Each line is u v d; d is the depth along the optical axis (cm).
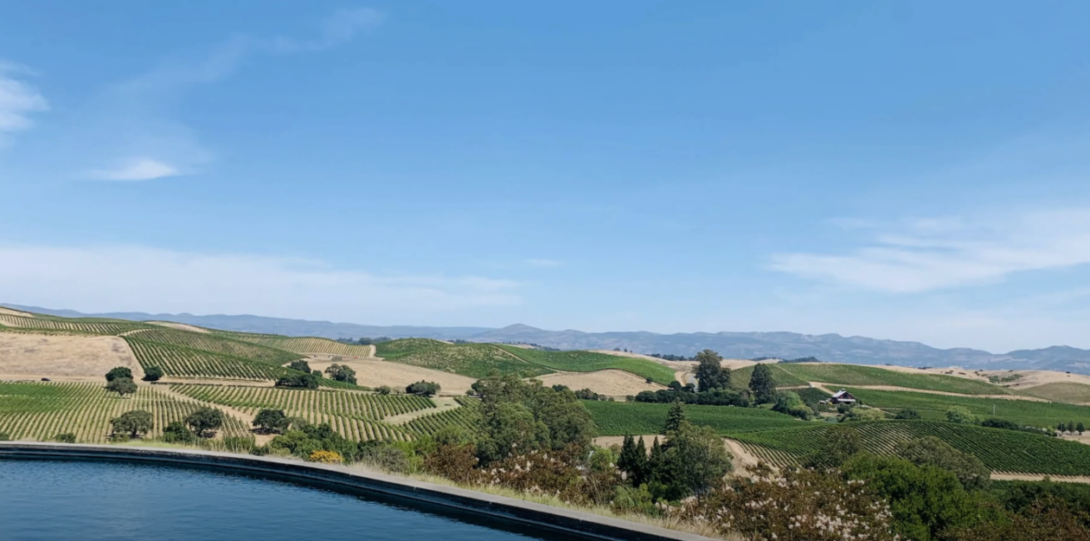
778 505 1666
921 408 18162
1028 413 18188
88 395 11412
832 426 8094
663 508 1705
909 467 3675
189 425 9262
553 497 1867
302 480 2036
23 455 2384
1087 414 18350
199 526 1409
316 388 14712
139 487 1861
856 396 19875
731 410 15888
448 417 12562
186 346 16725
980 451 11706
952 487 3528
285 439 7944
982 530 2947
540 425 8775
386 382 17075
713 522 1588
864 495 2070
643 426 13612
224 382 14262
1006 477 10719
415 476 2114
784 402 17038
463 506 1602
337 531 1397
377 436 10738
